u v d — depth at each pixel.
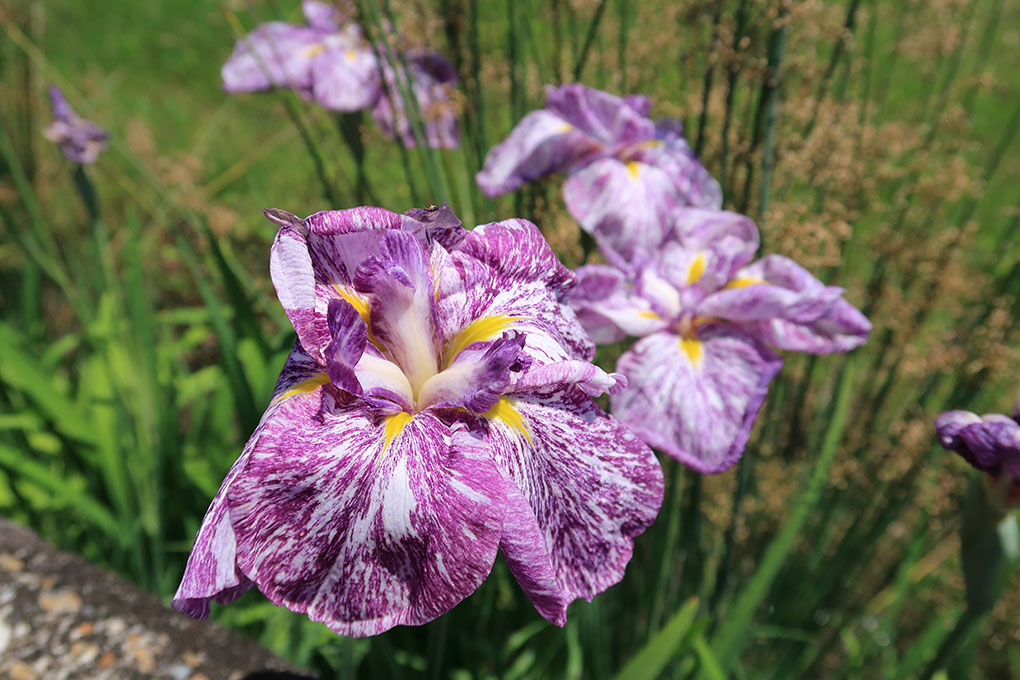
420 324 0.29
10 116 0.90
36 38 0.84
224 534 0.24
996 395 0.78
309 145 0.60
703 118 0.51
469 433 0.27
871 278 0.62
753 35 0.48
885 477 0.62
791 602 0.68
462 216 0.55
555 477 0.28
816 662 0.71
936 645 0.62
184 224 0.72
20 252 0.89
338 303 0.26
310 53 0.61
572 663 0.54
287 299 0.26
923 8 0.60
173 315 0.79
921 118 0.64
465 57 0.54
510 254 0.31
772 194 0.58
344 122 0.60
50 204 0.96
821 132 0.51
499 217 0.54
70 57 1.50
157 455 0.63
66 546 0.67
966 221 0.64
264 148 0.83
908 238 0.59
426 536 0.24
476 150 0.53
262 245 0.73
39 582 0.45
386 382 0.27
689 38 0.55
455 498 0.25
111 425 0.66
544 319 0.31
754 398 0.42
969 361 0.57
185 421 0.85
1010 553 0.39
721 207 0.53
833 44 0.55
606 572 0.28
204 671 0.42
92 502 0.63
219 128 1.34
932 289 0.58
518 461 0.27
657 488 0.29
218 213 0.70
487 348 0.27
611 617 0.59
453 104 0.50
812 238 0.49
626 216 0.47
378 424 0.27
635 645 0.60
